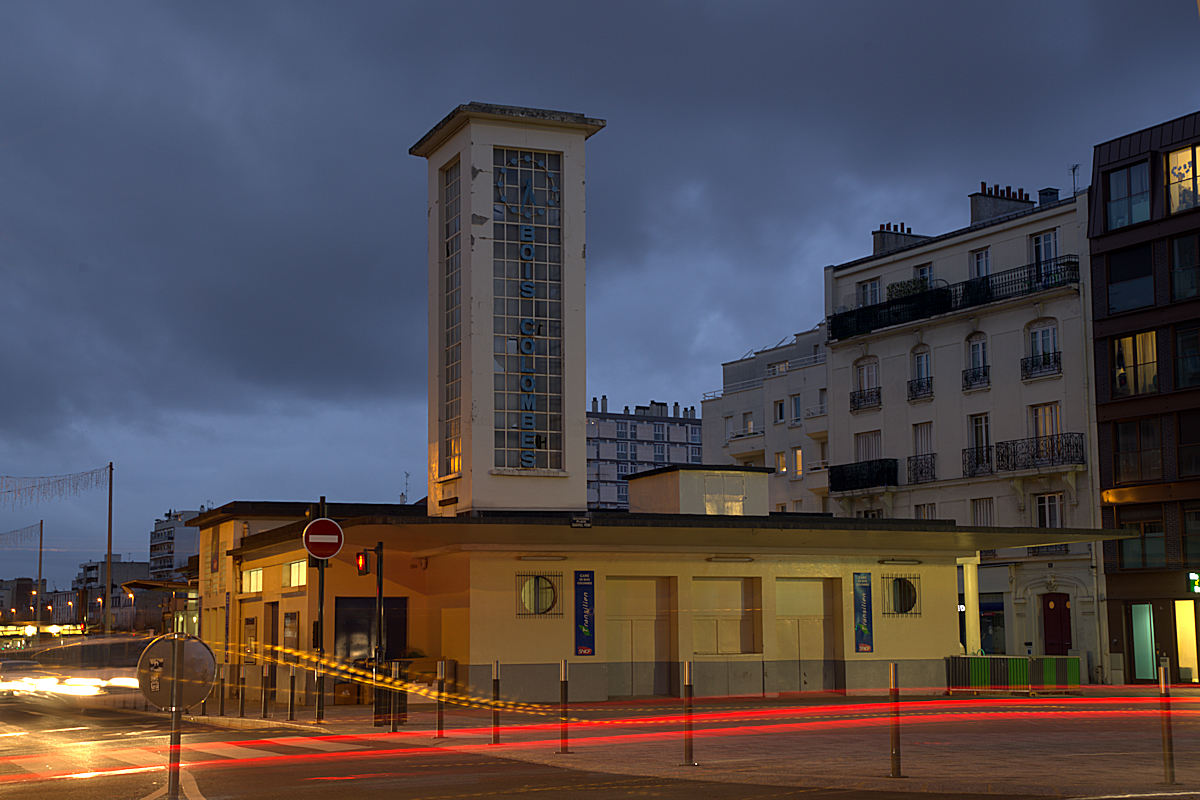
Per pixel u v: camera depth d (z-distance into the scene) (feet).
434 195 105.19
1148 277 155.22
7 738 73.82
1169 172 153.79
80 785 46.91
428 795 42.16
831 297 204.03
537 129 101.09
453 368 101.65
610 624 97.76
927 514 181.06
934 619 107.04
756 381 234.58
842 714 81.10
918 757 52.44
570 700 93.86
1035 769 47.19
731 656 100.12
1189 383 150.00
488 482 96.48
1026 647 164.55
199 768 53.01
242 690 86.43
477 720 79.05
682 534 93.81
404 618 102.58
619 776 48.39
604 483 491.72
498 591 93.30
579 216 101.45
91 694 144.77
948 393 179.73
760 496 108.58
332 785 45.55
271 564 115.55
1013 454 168.14
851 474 191.93
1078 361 162.71
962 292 179.52
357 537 93.35
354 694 99.04
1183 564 148.36
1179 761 49.98
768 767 49.29
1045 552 162.71
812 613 104.42
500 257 99.30
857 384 196.44
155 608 417.08
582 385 99.96
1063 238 167.02
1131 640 153.79
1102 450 158.30
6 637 325.01
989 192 190.49
